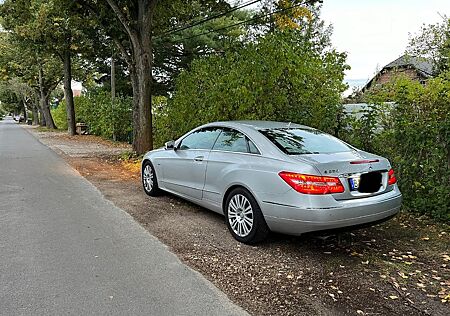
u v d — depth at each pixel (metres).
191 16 21.86
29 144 20.22
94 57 24.14
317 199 4.14
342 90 8.45
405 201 6.19
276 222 4.50
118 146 19.14
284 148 4.79
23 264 4.20
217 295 3.57
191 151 6.16
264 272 4.08
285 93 8.30
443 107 6.23
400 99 6.55
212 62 9.92
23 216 6.04
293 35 8.77
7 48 31.67
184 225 5.67
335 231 4.26
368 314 3.29
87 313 3.23
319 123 8.02
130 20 12.73
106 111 22.27
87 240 4.97
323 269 4.17
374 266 4.26
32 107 59.44
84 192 7.92
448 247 4.84
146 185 7.60
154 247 4.76
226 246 4.83
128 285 3.75
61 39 23.31
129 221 5.84
